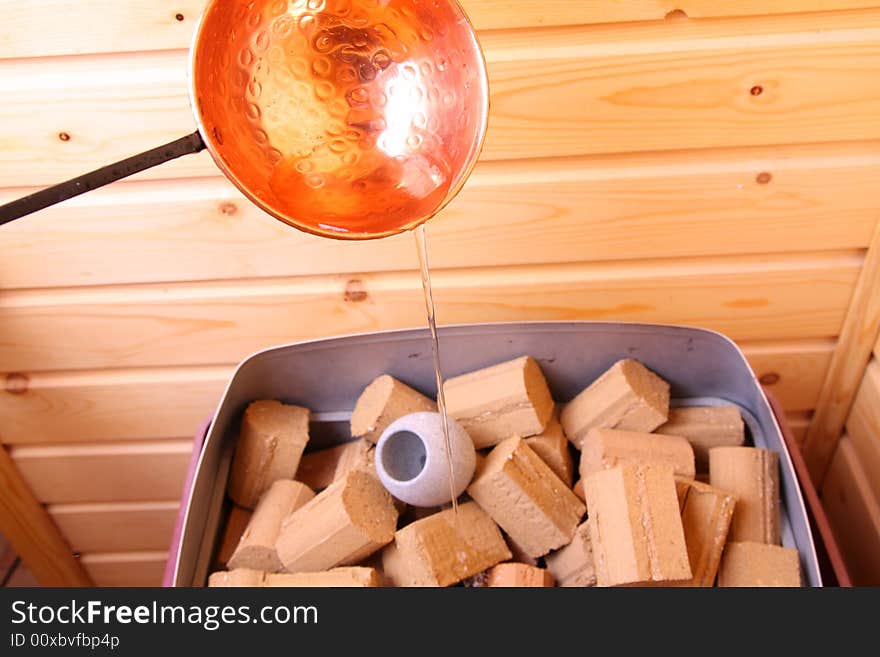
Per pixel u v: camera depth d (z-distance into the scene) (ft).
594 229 4.48
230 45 2.78
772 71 3.94
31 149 4.17
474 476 4.31
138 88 3.99
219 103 2.77
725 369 4.58
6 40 3.84
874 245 4.44
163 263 4.58
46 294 4.74
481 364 4.70
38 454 5.44
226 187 4.33
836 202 4.36
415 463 4.36
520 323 4.47
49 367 5.02
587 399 4.60
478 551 4.18
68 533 5.93
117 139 4.15
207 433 4.39
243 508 4.65
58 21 3.80
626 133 4.15
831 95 4.01
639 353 4.60
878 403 4.70
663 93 4.02
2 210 2.54
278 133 2.94
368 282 4.72
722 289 4.72
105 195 4.34
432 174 2.99
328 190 2.95
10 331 4.84
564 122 4.12
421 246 3.45
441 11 2.89
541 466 4.29
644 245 4.55
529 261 4.61
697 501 4.14
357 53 2.95
